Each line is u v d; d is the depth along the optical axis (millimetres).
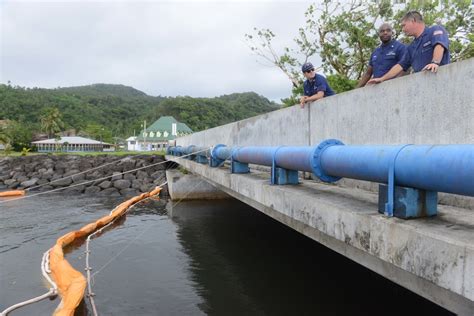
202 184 18594
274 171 5246
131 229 13594
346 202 3580
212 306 6824
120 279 8461
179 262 9484
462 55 12680
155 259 9859
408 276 2771
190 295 7395
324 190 4539
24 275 8961
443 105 3629
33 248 11391
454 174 2262
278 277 7832
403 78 4137
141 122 122562
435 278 2205
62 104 123250
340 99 5375
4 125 85812
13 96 115375
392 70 4887
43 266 9500
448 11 13242
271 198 5000
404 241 2475
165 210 17172
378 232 2746
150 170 29797
